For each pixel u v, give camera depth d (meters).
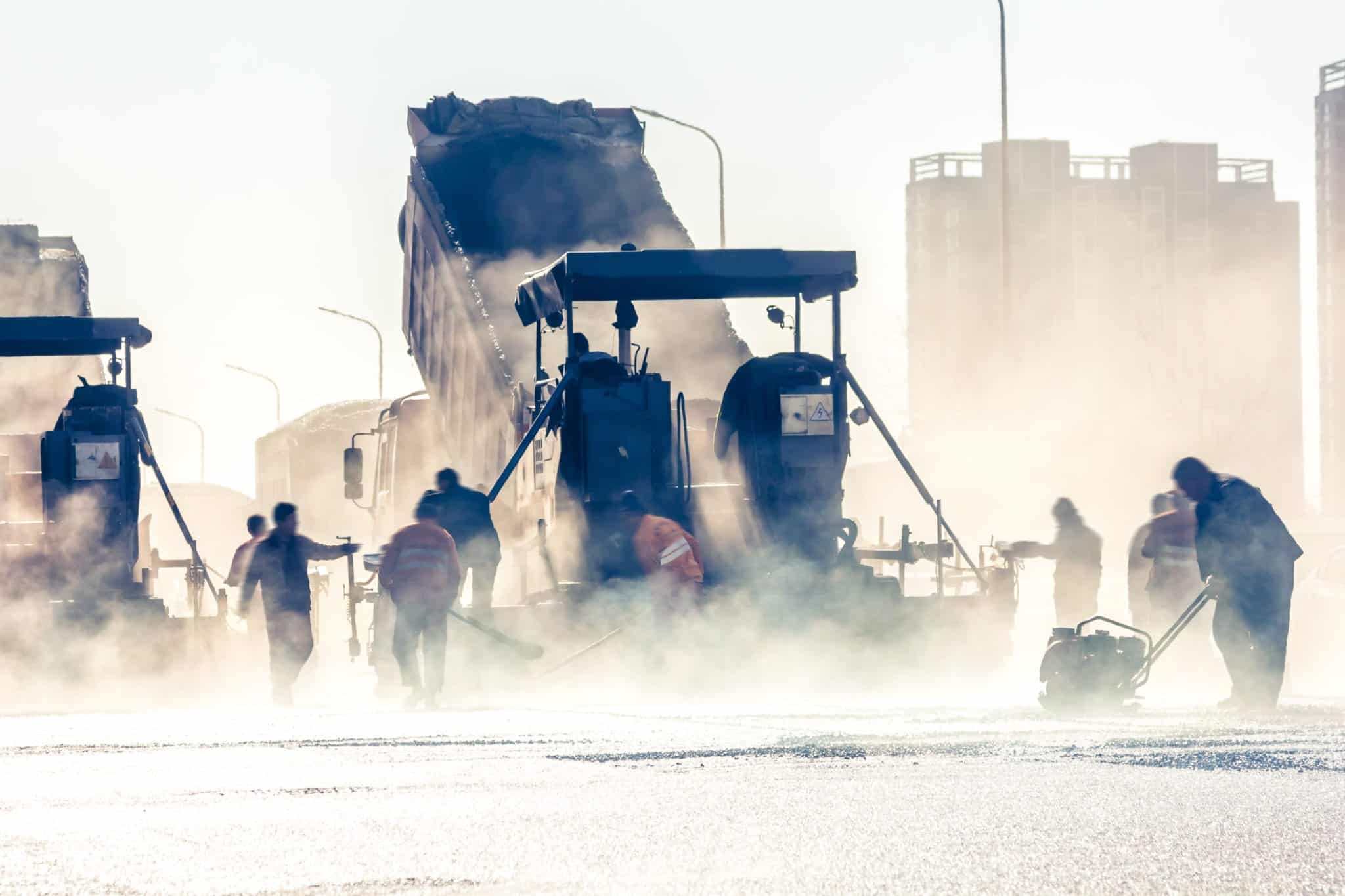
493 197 57.75
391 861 10.84
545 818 12.71
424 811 13.17
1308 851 10.81
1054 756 16.73
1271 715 23.27
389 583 31.56
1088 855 10.71
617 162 59.62
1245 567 25.56
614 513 36.72
